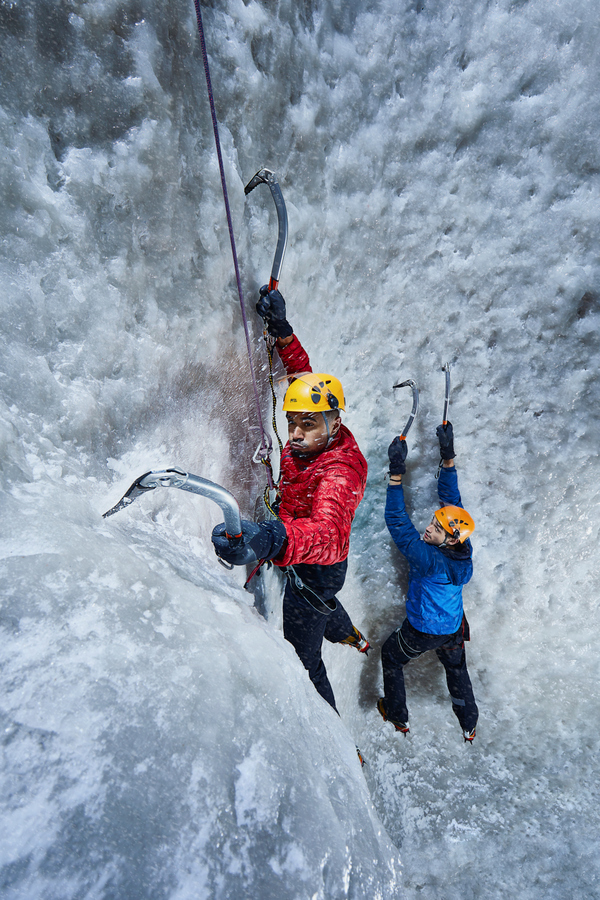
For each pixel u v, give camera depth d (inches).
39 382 57.6
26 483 53.1
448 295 120.7
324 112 96.0
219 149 70.3
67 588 46.9
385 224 112.8
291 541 65.3
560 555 136.6
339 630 112.3
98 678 43.1
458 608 117.7
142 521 68.5
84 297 61.7
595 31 103.3
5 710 38.4
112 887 35.2
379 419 128.3
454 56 104.4
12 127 54.3
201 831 40.9
